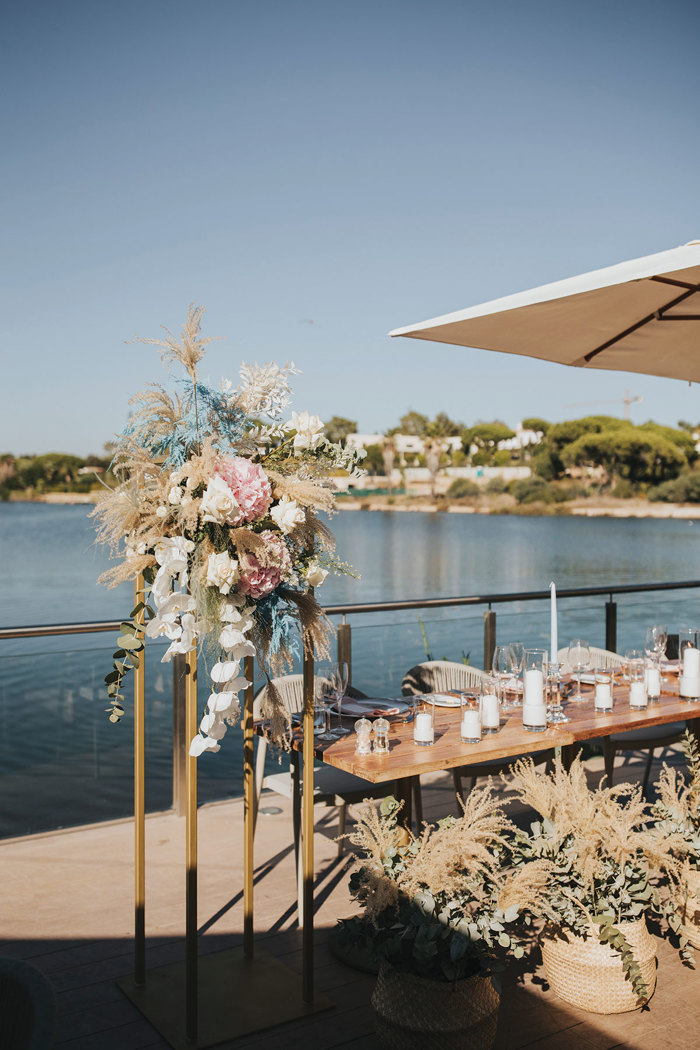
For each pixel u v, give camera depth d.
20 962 1.17
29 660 3.46
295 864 3.08
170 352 2.11
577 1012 2.33
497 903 2.23
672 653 4.66
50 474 56.78
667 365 3.48
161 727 3.69
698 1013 2.32
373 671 3.92
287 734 2.47
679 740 3.63
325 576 2.20
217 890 3.03
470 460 57.69
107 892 3.01
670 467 52.94
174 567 2.00
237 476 2.05
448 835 2.27
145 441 2.13
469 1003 2.06
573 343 3.18
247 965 2.54
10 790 3.44
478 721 2.62
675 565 40.59
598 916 2.30
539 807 2.54
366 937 2.14
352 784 2.99
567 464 54.97
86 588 37.16
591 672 3.43
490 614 4.29
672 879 2.76
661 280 2.73
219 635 2.06
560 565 40.56
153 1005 2.32
